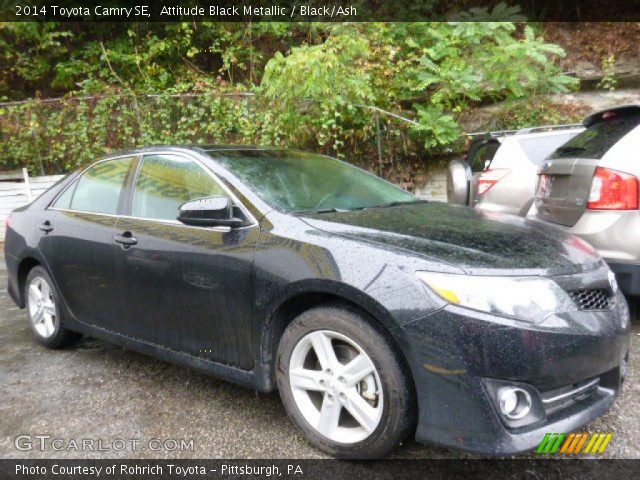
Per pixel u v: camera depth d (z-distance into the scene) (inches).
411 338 77.5
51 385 124.0
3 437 100.0
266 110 330.3
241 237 99.6
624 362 90.6
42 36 395.5
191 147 123.3
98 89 376.2
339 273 84.6
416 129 319.0
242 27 411.5
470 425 75.2
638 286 128.8
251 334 97.0
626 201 129.4
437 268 79.4
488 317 75.0
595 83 379.2
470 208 123.5
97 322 131.6
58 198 148.8
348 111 317.7
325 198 115.5
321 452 90.6
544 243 93.4
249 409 108.2
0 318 184.2
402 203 125.3
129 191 127.0
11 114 363.6
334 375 87.7
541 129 219.3
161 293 111.7
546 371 75.7
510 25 317.7
